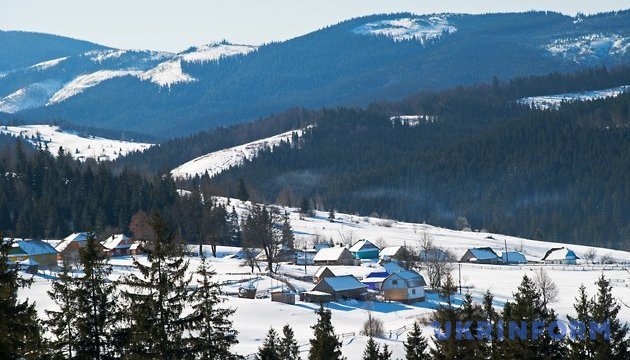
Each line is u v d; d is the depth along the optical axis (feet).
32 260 447.42
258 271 480.23
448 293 178.60
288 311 356.38
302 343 279.28
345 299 405.80
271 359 203.82
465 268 565.53
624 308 348.38
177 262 120.98
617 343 172.24
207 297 134.82
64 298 120.57
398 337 300.61
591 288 436.35
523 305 157.28
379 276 474.90
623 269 524.93
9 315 100.01
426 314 351.87
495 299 402.31
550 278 456.86
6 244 106.63
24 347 103.50
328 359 196.75
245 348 268.00
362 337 293.43
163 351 115.75
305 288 433.07
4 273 102.99
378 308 387.14
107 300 120.06
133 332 115.75
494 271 541.34
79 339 117.08
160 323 116.78
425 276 497.46
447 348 155.12
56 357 117.60
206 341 125.29
